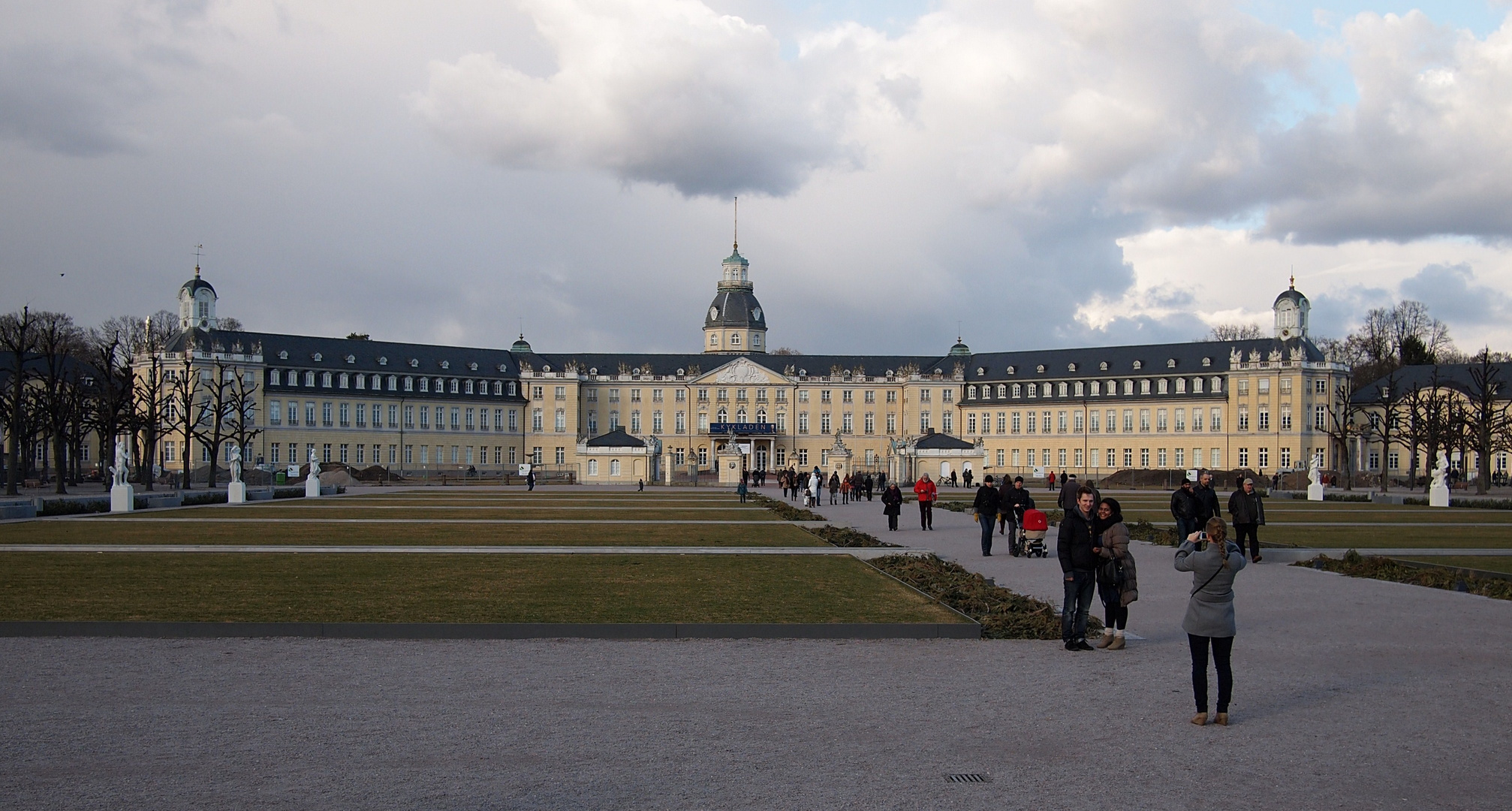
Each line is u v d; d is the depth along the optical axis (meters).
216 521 60.91
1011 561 42.03
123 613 26.77
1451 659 22.73
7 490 102.56
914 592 31.50
